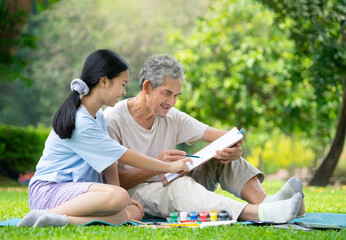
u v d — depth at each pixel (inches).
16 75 615.2
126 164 183.2
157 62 191.2
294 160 1035.9
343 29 478.3
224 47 729.0
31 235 140.5
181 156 192.1
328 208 252.2
